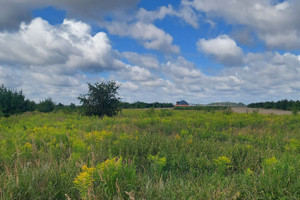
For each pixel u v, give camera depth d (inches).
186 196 128.1
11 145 233.0
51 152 206.2
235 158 209.3
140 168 191.2
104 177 134.8
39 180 141.6
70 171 155.1
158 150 234.5
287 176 147.6
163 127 411.5
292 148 243.3
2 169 171.5
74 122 474.0
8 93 727.7
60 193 133.6
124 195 130.0
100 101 705.6
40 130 319.3
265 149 242.4
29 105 882.1
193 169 183.2
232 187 138.9
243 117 648.4
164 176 169.6
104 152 215.8
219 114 801.6
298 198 129.3
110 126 407.2
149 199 125.8
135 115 751.1
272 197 132.0
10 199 117.0
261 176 150.3
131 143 241.6
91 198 120.8
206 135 330.3
